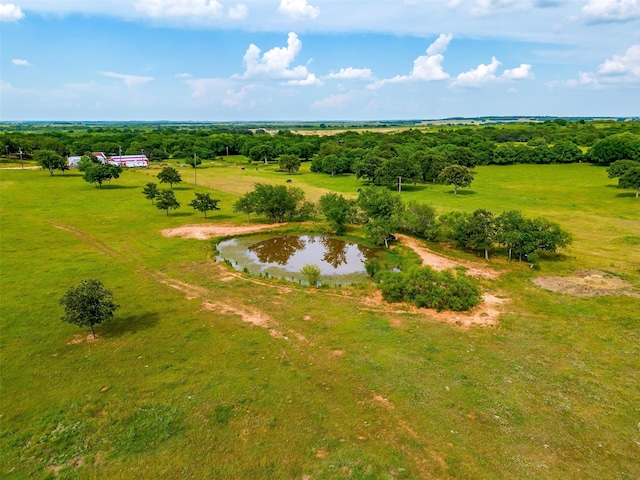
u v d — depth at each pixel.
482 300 33.16
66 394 21.64
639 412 20.19
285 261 45.59
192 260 43.75
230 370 23.77
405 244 49.97
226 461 17.25
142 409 20.41
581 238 51.00
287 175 114.75
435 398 21.25
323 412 20.23
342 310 31.81
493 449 17.91
